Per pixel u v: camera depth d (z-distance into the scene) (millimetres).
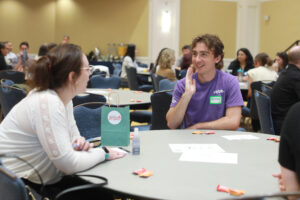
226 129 2279
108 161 1538
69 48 1504
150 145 1810
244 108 4770
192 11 10273
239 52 6094
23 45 8297
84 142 1559
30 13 11773
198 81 2385
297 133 994
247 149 1741
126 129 1784
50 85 1479
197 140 1925
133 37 10773
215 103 2338
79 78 1518
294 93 3311
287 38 9375
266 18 10008
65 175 1420
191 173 1374
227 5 10391
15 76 5074
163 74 5281
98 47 11273
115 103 3229
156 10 10258
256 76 5070
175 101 2428
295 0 9078
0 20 11555
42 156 1442
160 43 10359
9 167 1434
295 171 1023
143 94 3961
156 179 1306
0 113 4289
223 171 1399
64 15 11688
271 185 1248
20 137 1427
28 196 1297
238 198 738
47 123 1378
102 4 11117
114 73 8305
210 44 2266
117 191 1197
